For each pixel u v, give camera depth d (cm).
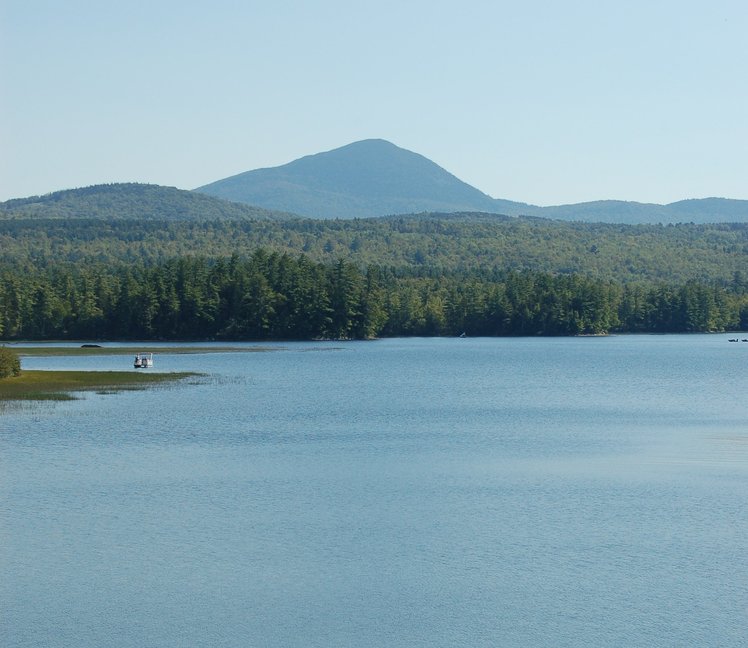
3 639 4544
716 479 7869
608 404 13638
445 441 9919
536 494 7300
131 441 9675
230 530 6238
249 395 14212
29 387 14162
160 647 4462
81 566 5512
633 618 4766
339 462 8631
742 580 5275
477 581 5275
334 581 5281
